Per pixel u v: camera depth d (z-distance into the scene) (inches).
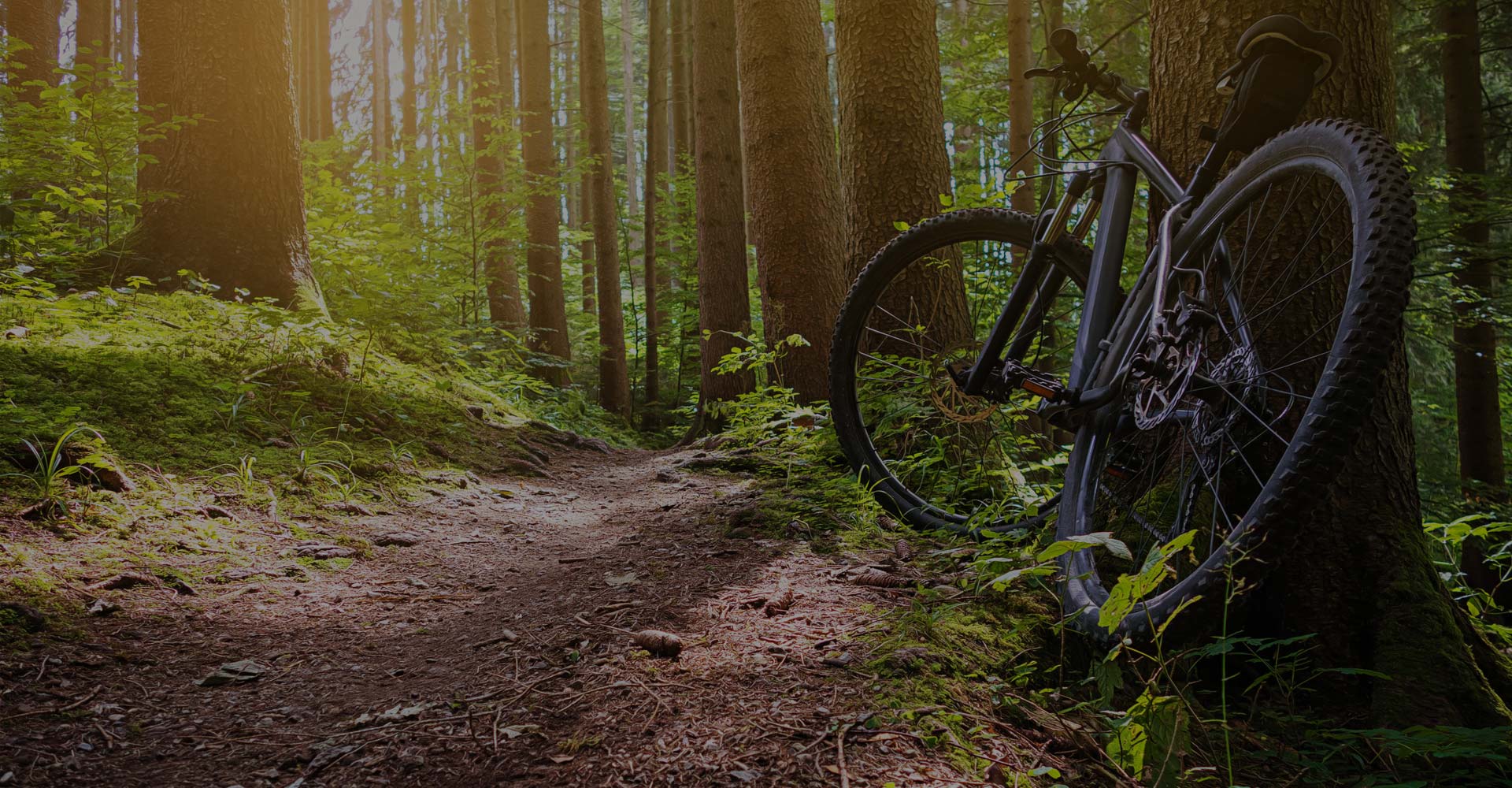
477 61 527.2
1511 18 395.5
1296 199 92.2
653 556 114.3
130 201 217.0
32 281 175.2
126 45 775.7
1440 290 339.0
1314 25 96.8
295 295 213.8
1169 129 104.7
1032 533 107.6
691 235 551.8
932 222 122.5
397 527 134.5
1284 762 73.5
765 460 182.5
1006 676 79.0
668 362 572.1
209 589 100.3
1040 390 94.9
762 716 66.9
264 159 214.2
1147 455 92.0
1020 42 370.0
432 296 283.6
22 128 215.9
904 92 182.1
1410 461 97.1
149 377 152.2
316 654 86.0
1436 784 70.0
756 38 247.4
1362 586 90.0
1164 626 63.7
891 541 119.3
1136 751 58.5
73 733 66.7
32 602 86.0
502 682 76.5
